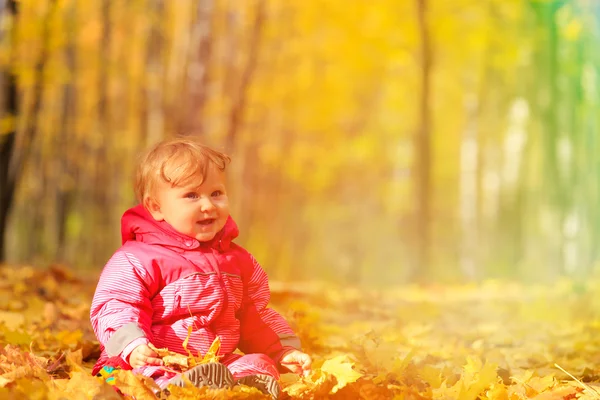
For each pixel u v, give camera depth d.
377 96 32.22
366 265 40.69
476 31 23.55
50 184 27.16
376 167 39.19
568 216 27.03
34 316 5.63
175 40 22.59
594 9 26.39
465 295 11.15
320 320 6.44
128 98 26.16
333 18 23.83
